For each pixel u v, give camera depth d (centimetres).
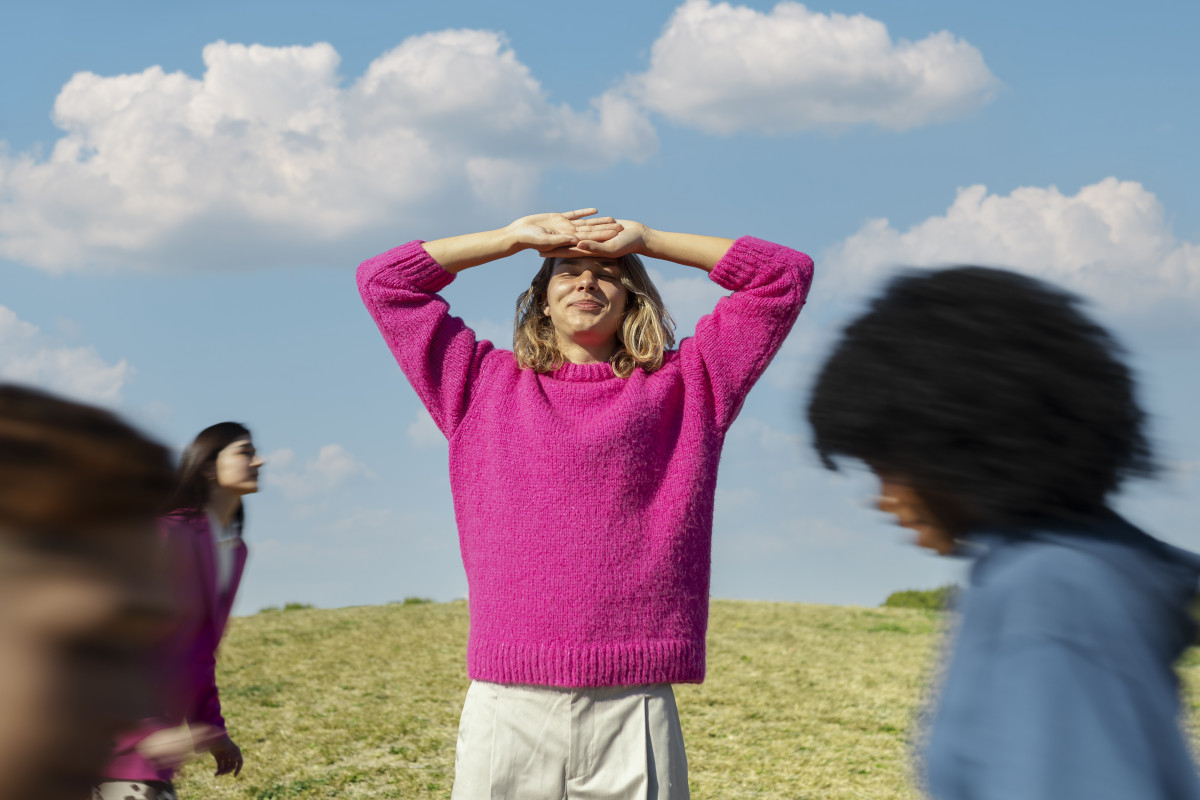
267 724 681
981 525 126
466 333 319
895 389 125
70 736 78
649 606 279
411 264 315
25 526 77
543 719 276
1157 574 117
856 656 938
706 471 296
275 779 563
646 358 307
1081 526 121
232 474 314
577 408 301
